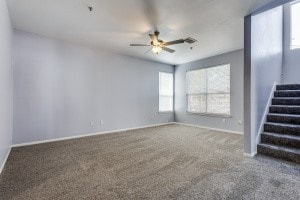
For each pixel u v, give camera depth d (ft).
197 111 21.15
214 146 12.53
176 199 6.02
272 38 13.53
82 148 12.03
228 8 9.32
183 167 8.79
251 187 6.79
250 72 10.09
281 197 6.10
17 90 12.30
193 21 10.85
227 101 18.03
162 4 8.91
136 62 19.94
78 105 15.44
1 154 8.34
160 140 14.35
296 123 11.00
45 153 10.91
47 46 13.66
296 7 15.97
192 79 21.79
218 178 7.55
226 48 16.46
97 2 8.78
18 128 12.35
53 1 8.74
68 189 6.68
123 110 18.78
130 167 8.80
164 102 23.22
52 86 13.94
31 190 6.59
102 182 7.25
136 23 11.19
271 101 13.19
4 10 8.63
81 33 12.94
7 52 9.89
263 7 9.24
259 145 10.63
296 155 9.15
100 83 16.90
